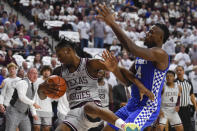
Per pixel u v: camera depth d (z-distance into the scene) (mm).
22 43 10820
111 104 6996
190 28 16281
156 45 3715
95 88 3459
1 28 10562
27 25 13578
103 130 3871
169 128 7609
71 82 3434
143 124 3555
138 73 3703
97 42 12375
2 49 9492
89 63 3383
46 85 3348
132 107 3705
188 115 7359
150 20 15164
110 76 9125
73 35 12180
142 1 17016
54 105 7027
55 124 6488
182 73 7371
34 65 8898
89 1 15531
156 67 3602
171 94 6922
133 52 3207
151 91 3619
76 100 3416
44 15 13539
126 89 7168
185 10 18422
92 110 3197
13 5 14016
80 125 3363
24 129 5664
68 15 13688
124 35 3121
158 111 3674
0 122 6652
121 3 14859
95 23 12328
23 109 5590
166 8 17281
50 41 12992
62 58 3389
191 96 7414
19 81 5535
